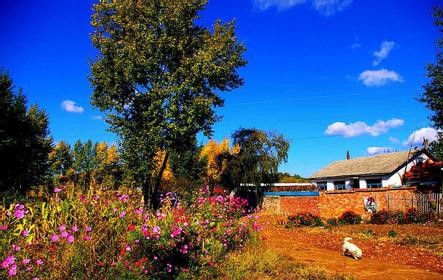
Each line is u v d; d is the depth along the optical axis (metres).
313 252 13.56
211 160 45.59
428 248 14.99
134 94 30.19
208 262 8.76
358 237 18.55
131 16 29.69
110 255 6.60
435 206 27.08
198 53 29.73
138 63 28.17
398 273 10.30
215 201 11.52
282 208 32.12
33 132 31.12
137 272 6.59
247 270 9.26
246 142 40.75
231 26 31.45
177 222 8.26
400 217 25.17
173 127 28.28
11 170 28.00
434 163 40.66
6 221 6.32
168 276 7.49
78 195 7.45
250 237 11.56
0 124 27.42
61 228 5.98
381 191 29.83
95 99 30.00
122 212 7.45
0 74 28.50
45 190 8.50
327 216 28.80
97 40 29.75
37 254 5.75
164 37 28.50
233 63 30.83
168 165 46.09
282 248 14.23
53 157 49.09
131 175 26.14
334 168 51.88
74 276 5.78
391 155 47.12
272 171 39.97
